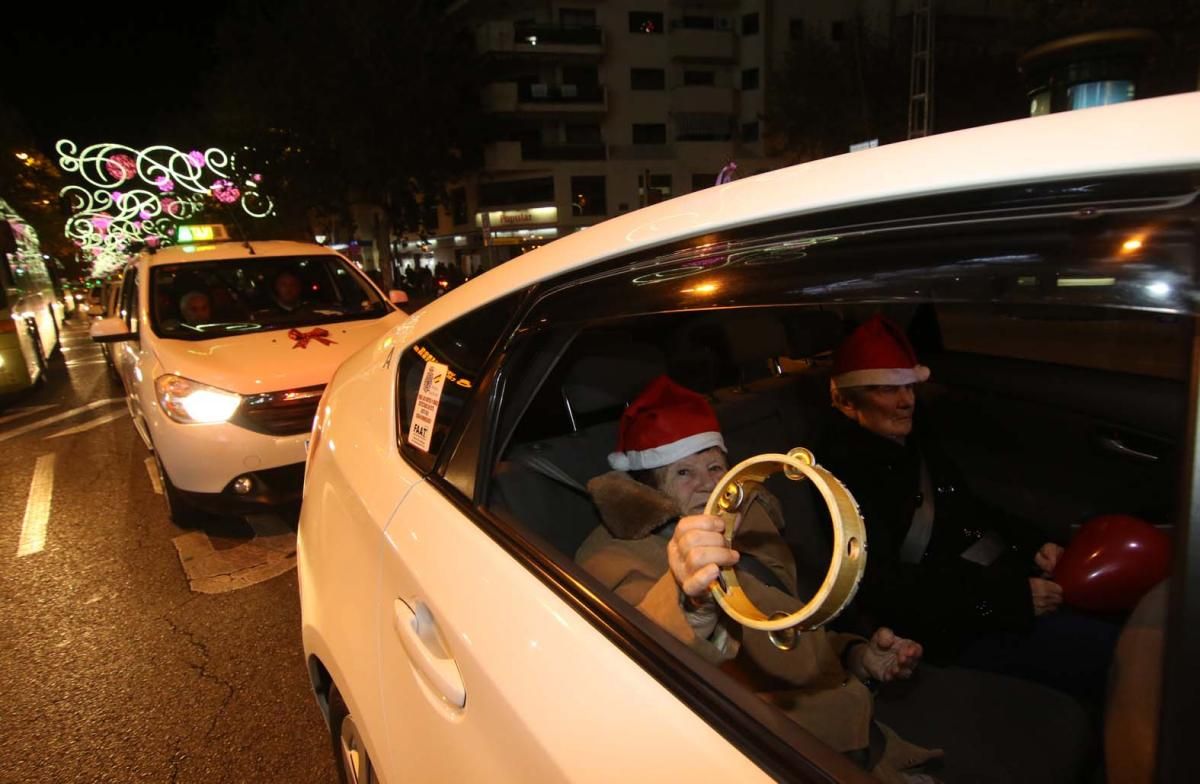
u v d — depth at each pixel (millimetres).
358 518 1594
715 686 848
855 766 739
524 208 36531
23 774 2293
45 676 2803
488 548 1216
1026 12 14711
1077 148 693
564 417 1858
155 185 13695
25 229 12023
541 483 1594
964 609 1567
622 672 902
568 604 1034
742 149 37500
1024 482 2189
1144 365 1910
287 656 2881
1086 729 1421
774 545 1421
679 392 1422
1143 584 1530
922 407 2039
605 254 1170
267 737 2428
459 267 40531
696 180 37406
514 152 34969
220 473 3646
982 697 1501
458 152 28484
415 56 23688
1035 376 2172
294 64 22562
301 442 3752
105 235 15828
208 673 2783
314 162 23531
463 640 1110
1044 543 1985
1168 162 628
